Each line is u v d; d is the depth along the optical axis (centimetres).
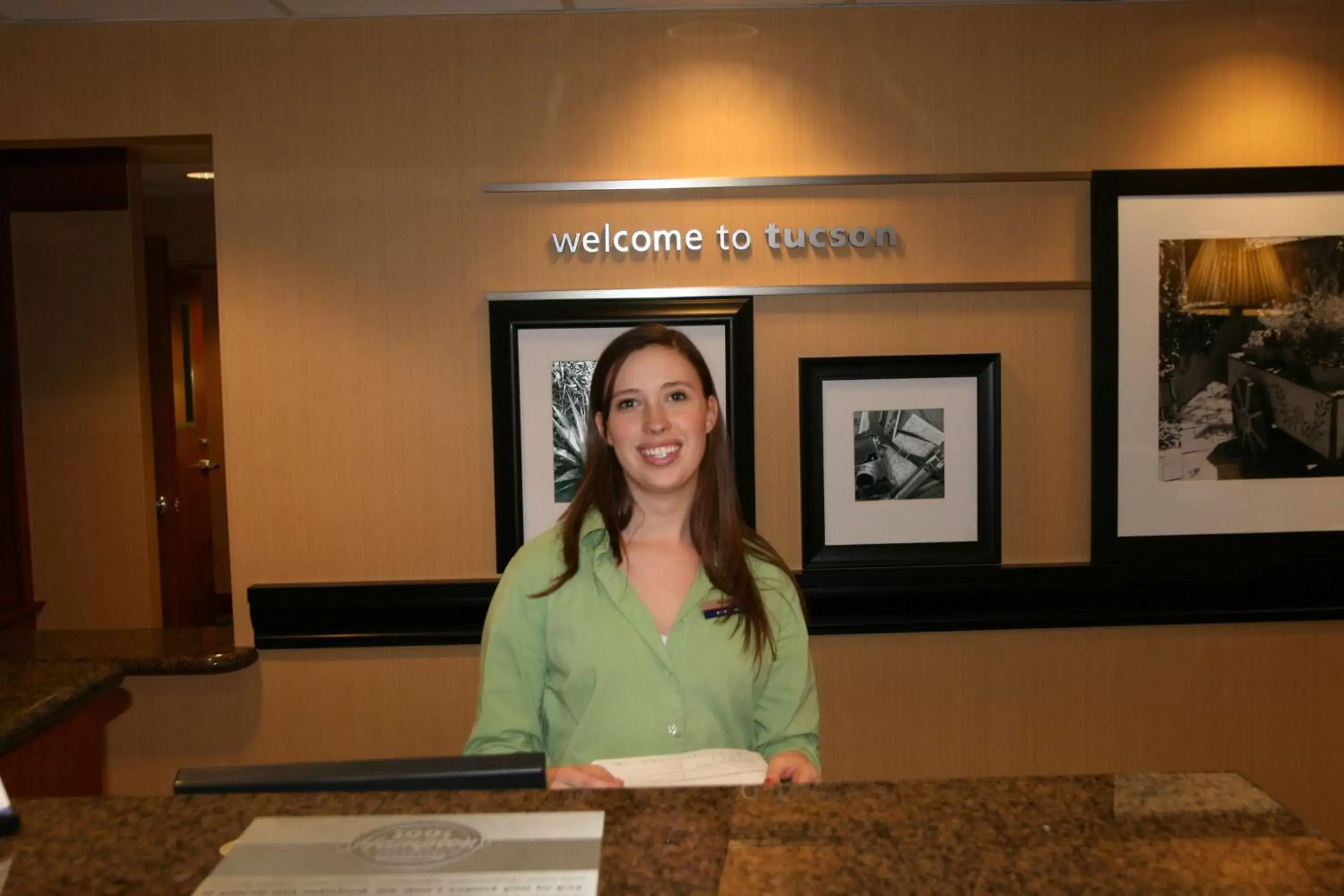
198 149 363
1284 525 320
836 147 311
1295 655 327
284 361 313
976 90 311
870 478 317
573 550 159
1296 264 314
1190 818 92
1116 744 326
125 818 94
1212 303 314
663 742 152
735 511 166
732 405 312
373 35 308
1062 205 314
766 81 309
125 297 386
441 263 312
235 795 99
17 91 309
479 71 309
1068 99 311
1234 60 312
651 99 309
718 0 301
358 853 84
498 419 312
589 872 81
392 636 317
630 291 311
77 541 395
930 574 318
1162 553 319
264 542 317
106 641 329
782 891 80
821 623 320
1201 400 316
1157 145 312
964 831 90
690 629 158
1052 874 82
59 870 84
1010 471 320
